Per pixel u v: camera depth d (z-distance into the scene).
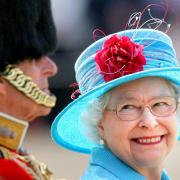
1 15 5.72
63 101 19.84
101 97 7.71
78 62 8.01
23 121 5.77
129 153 7.66
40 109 5.84
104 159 7.71
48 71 5.89
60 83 19.95
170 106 7.67
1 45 5.68
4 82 5.68
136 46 7.57
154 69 7.42
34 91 5.75
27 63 5.76
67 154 17.78
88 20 20.06
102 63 7.60
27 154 5.93
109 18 19.67
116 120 7.65
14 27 5.75
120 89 7.59
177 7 19.84
